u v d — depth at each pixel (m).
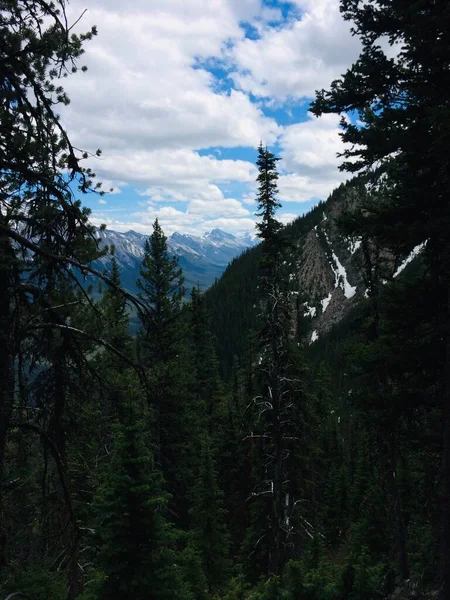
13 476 7.15
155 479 9.49
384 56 9.15
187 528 24.17
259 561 23.02
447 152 7.78
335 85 9.73
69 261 5.98
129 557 8.56
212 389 38.03
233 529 33.09
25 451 7.34
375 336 14.49
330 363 94.75
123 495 8.84
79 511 12.14
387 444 12.95
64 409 7.11
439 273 9.21
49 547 7.61
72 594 7.55
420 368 9.59
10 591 6.05
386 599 10.02
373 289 14.50
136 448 9.18
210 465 23.14
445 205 8.84
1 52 5.76
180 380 19.72
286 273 18.48
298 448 21.59
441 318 9.09
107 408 7.88
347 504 36.78
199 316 37.38
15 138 5.80
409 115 8.81
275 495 17.98
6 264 5.37
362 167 9.80
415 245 8.94
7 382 5.88
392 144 8.53
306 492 24.41
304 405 20.98
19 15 5.93
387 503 21.08
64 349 6.81
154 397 7.94
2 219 5.79
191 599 9.23
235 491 32.97
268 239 18.30
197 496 22.66
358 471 32.03
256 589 12.20
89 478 12.45
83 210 6.70
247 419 20.05
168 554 8.98
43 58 6.16
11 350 5.89
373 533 23.22
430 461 10.71
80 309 7.38
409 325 9.62
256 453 23.72
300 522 22.25
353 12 9.10
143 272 21.30
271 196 18.09
